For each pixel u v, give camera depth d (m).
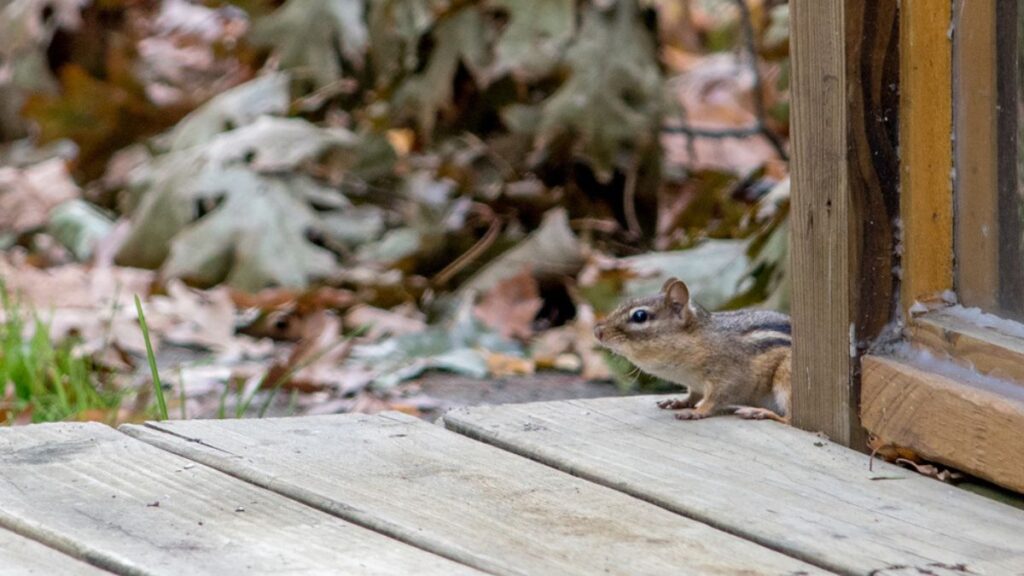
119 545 5.52
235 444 6.80
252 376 11.66
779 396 8.62
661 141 14.84
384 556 5.45
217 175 14.70
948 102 6.72
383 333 13.03
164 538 5.61
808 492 6.30
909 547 5.65
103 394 10.89
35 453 6.61
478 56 14.71
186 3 22.20
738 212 13.35
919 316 6.84
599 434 7.12
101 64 18.58
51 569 5.34
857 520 5.96
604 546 5.60
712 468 6.62
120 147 17.02
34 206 16.47
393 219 14.91
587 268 13.52
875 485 6.43
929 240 6.84
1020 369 6.31
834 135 6.88
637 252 14.41
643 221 14.66
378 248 14.45
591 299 12.52
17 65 18.38
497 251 14.11
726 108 17.62
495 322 13.06
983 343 6.48
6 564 5.38
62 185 16.72
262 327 13.27
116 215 16.56
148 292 13.96
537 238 13.73
